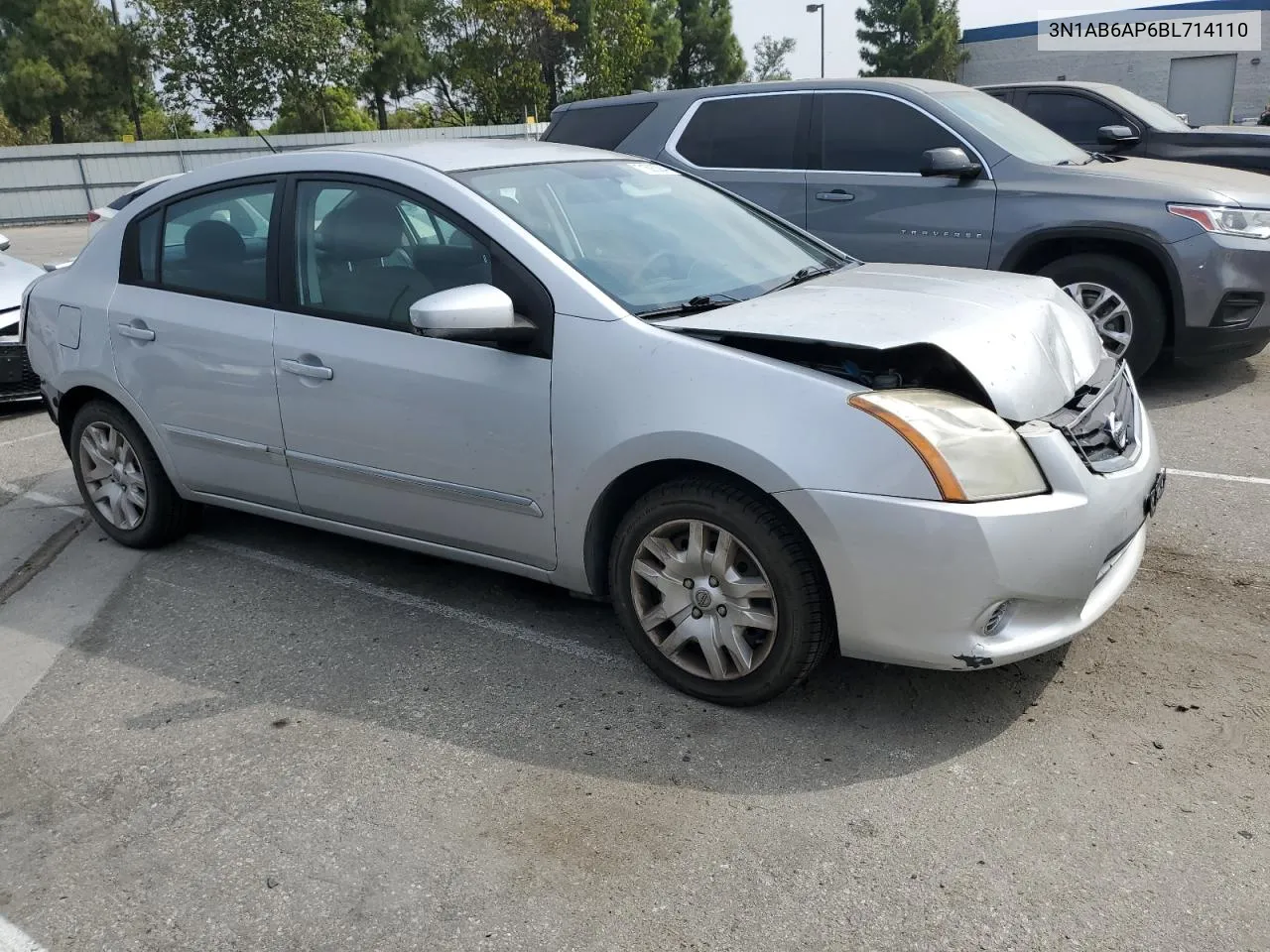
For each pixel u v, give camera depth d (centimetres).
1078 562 285
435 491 359
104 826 281
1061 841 257
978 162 653
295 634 386
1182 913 232
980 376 291
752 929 234
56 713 340
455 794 287
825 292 348
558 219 357
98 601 423
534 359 329
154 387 430
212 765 306
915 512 275
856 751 297
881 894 242
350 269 373
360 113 4350
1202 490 488
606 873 254
